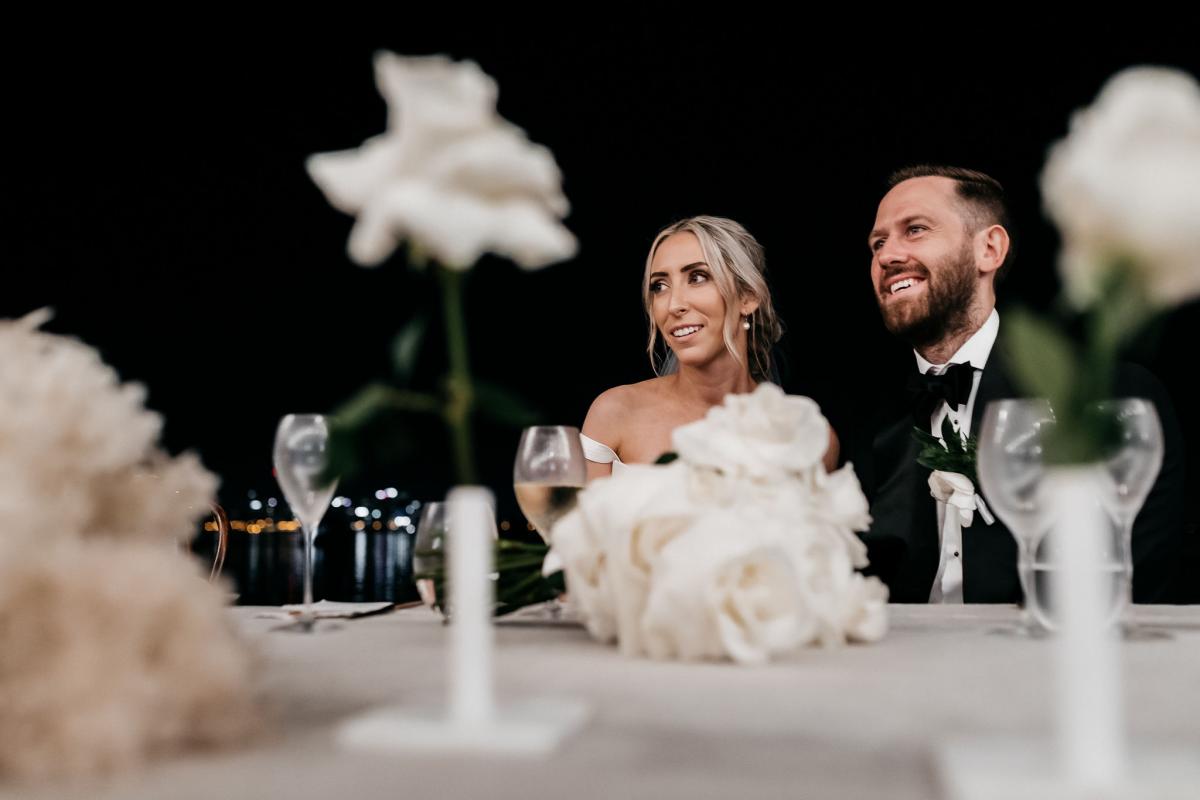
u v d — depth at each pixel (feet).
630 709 2.40
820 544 3.38
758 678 2.81
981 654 3.27
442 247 1.64
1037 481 3.65
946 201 8.38
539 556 4.18
